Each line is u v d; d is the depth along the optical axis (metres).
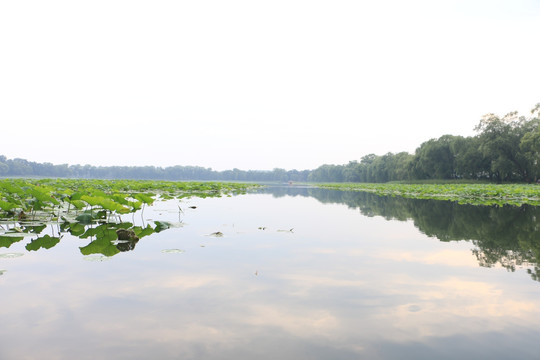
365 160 110.75
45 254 3.77
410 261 3.59
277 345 1.82
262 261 3.53
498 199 15.86
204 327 2.03
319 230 5.71
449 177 58.94
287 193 22.42
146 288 2.67
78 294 2.53
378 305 2.39
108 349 1.76
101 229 5.60
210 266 3.32
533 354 1.76
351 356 1.72
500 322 2.14
